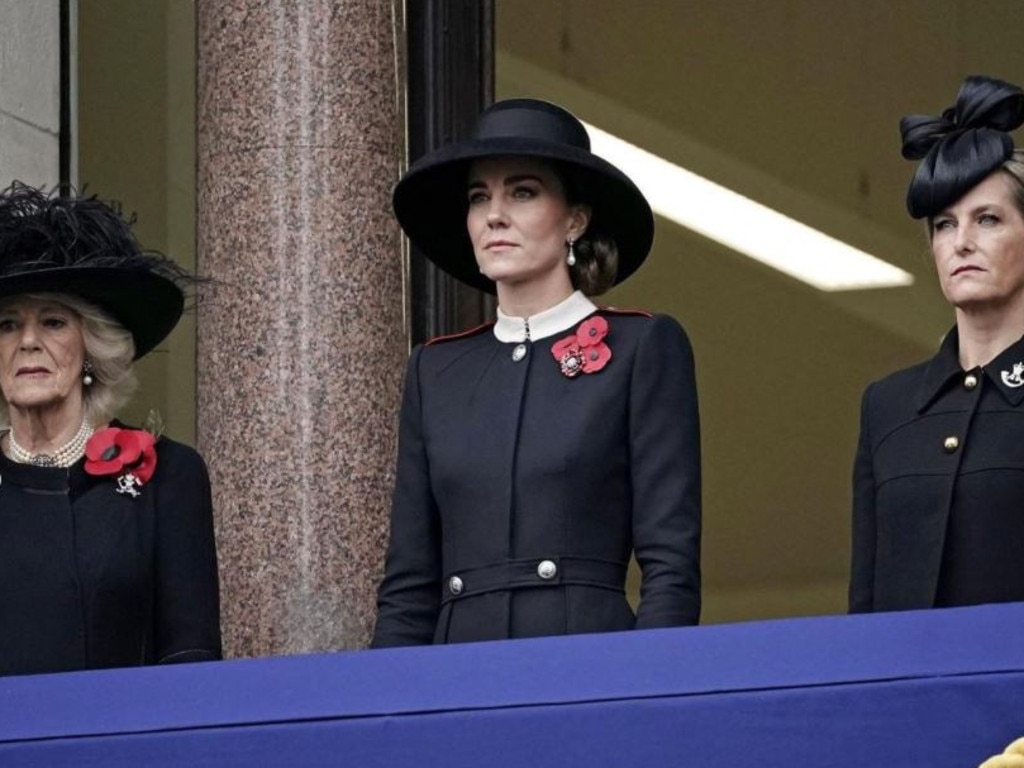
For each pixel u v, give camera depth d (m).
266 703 16.95
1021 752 15.77
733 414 46.34
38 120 29.19
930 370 19.75
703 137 43.41
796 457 46.38
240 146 26.17
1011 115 19.47
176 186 32.59
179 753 16.98
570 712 16.47
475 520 19.39
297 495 25.22
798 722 16.14
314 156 26.05
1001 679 15.93
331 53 26.28
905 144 19.88
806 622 16.42
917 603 19.12
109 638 19.59
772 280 45.28
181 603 19.86
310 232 25.88
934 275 44.78
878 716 16.03
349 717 16.78
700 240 44.91
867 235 44.44
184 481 20.19
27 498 19.89
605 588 19.11
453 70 28.58
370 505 25.33
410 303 27.52
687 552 18.92
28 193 20.59
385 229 26.12
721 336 45.78
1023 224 19.23
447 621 19.31
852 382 45.84
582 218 20.17
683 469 19.23
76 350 20.17
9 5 28.95
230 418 25.62
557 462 19.27
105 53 31.95
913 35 42.28
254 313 25.75
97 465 19.95
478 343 20.20
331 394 25.52
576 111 42.22
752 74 43.25
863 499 19.95
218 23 26.52
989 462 19.08
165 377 31.95
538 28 41.28
